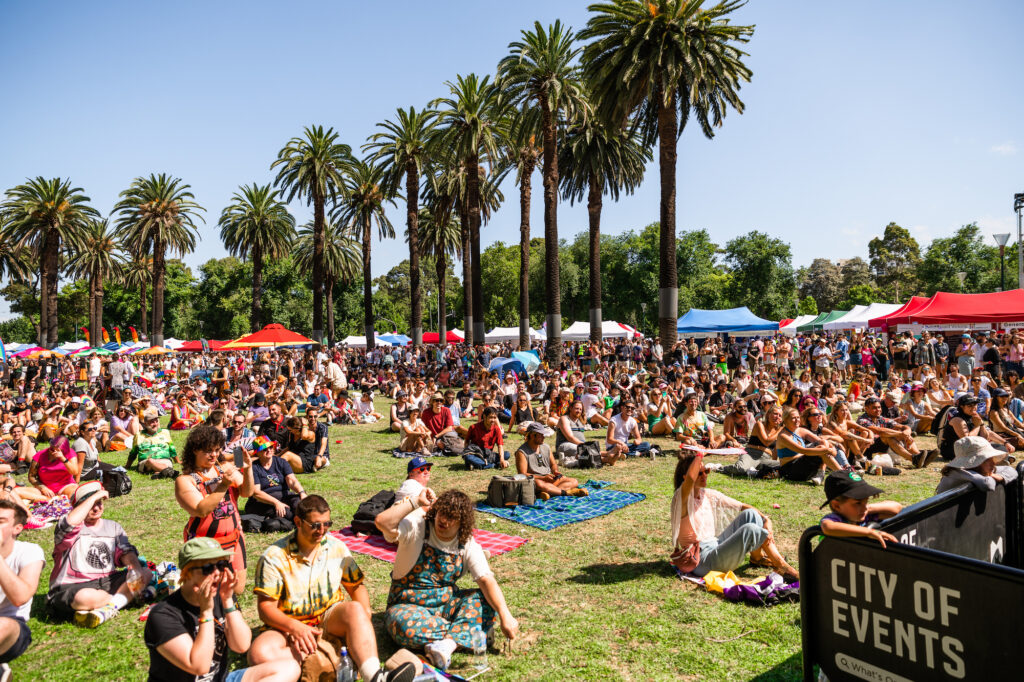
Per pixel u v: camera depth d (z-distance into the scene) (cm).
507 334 5584
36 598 583
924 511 344
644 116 2762
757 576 589
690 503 600
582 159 3431
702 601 539
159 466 1138
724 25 2378
